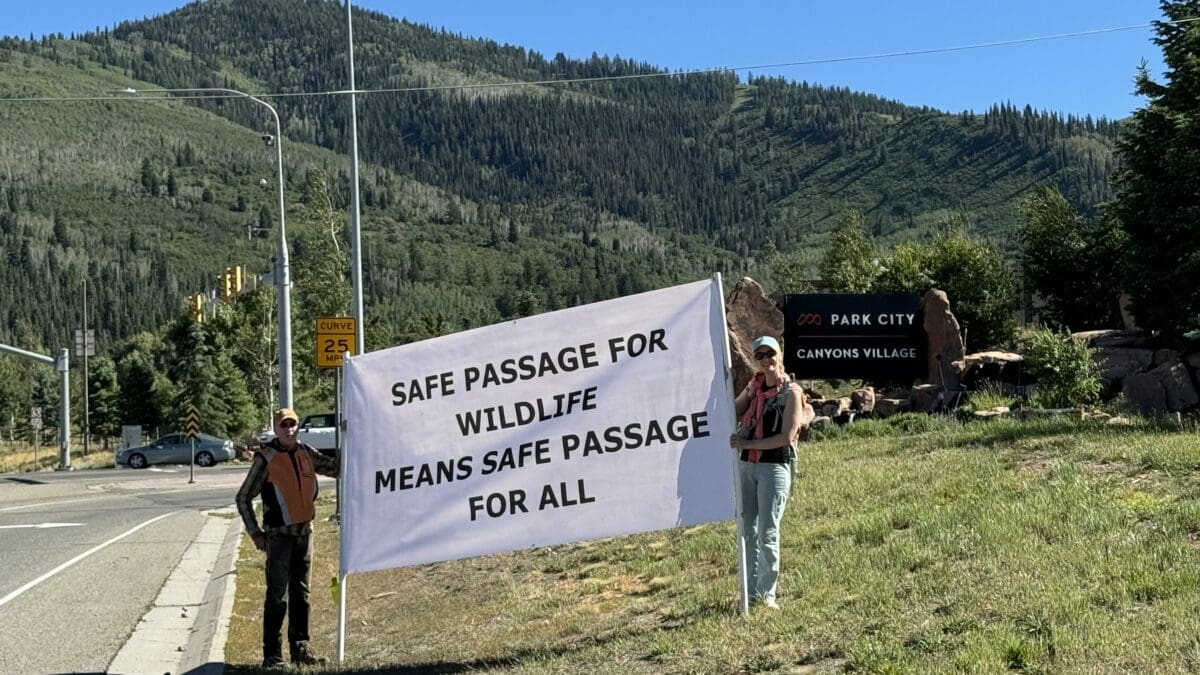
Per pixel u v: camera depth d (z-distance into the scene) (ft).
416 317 578.66
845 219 192.95
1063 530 26.86
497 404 27.35
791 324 69.92
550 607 31.68
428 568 42.50
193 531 62.39
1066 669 18.34
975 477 35.99
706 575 30.78
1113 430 42.65
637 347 26.78
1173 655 18.29
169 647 32.37
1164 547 23.86
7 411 362.12
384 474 27.89
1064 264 125.08
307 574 29.43
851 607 24.07
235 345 206.28
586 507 26.32
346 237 190.08
